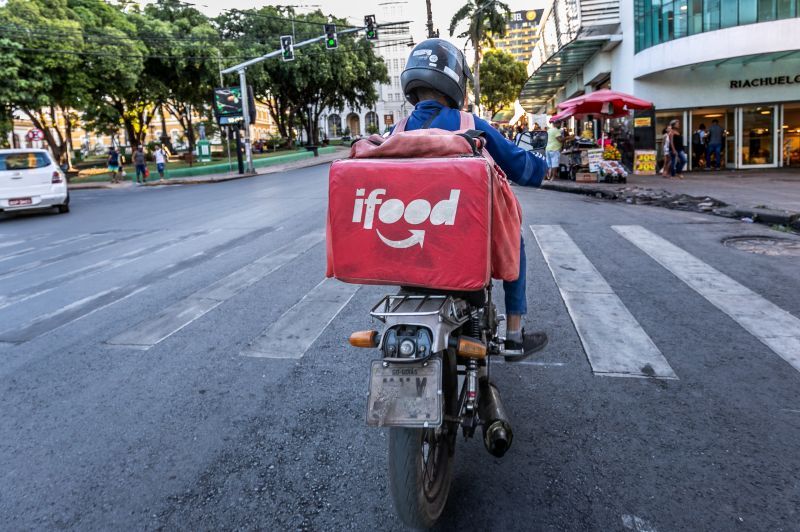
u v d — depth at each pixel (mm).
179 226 10336
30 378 3816
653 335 4164
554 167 16344
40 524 2355
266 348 4180
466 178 2002
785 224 7996
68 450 2912
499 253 2197
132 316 5039
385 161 2119
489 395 2535
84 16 29172
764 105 19297
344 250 2162
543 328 4359
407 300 2182
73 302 5562
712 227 7996
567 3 22766
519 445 2840
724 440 2799
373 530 2260
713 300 4840
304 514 2369
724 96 19125
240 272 6426
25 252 8680
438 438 2371
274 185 20000
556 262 6285
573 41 21469
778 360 3674
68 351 4273
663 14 18484
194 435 3023
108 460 2812
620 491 2441
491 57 56875
